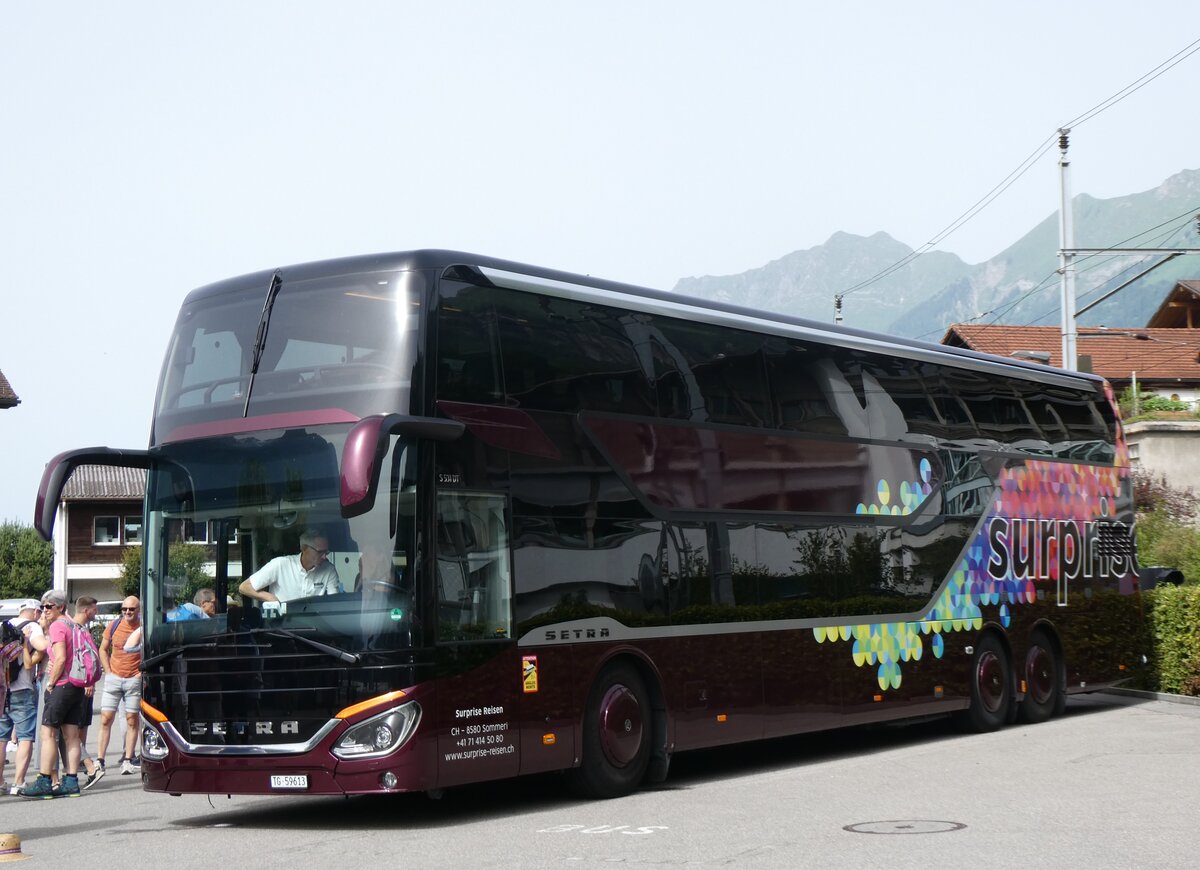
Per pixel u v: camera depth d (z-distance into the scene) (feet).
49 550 298.76
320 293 39.58
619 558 43.47
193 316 41.45
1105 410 75.61
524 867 30.04
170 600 39.09
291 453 38.24
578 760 41.34
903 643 57.16
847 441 55.21
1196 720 64.39
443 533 37.65
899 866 28.71
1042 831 33.06
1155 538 101.45
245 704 37.32
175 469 39.96
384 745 35.99
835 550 53.62
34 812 44.50
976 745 56.59
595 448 43.24
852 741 63.21
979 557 63.10
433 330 38.47
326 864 31.73
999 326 212.43
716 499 47.88
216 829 39.45
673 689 45.06
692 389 47.75
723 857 30.58
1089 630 70.95
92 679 49.88
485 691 38.24
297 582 37.45
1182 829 32.94
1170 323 244.42
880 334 59.62
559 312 43.01
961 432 63.10
